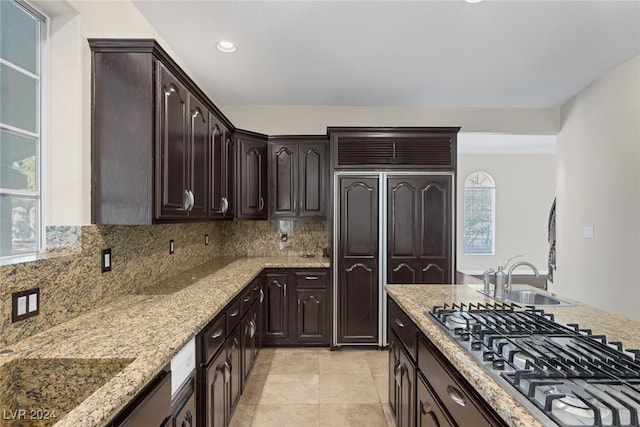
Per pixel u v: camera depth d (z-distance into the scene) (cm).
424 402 146
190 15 218
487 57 276
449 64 287
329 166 356
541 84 334
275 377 280
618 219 306
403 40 248
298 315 340
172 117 184
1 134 132
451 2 206
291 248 391
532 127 396
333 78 314
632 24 229
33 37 150
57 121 155
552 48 262
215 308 168
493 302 181
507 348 113
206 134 238
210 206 248
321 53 268
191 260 298
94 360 109
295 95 356
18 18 141
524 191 771
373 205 332
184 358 136
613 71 305
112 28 186
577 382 86
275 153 359
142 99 165
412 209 331
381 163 332
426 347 143
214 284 227
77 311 153
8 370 107
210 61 281
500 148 707
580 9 212
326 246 391
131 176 165
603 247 326
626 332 136
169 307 169
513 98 369
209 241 348
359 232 333
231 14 218
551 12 215
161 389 112
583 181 354
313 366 300
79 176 156
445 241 331
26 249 144
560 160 395
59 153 155
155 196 168
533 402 80
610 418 75
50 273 138
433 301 183
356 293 334
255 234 390
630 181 292
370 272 333
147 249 218
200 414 156
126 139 165
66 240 155
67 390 109
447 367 121
